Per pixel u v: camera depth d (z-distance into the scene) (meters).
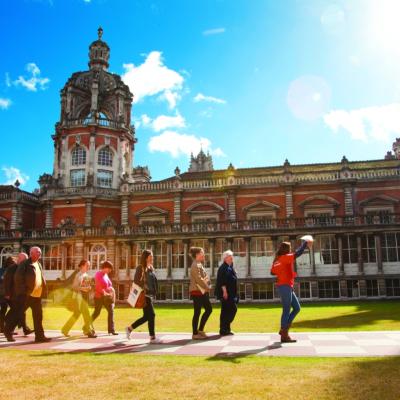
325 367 7.32
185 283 42.38
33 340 12.17
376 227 38.88
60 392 6.16
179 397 5.82
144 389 6.24
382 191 43.25
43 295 12.16
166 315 23.91
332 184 44.19
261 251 41.41
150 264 11.84
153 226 44.12
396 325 15.05
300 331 13.66
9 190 52.19
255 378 6.70
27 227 52.44
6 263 14.09
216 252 42.59
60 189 51.06
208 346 10.23
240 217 46.00
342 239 40.03
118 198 50.53
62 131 53.09
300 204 44.47
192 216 47.22
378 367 7.20
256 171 50.69
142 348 10.12
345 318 18.55
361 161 48.88
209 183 47.62
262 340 11.05
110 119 55.50
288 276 10.76
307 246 11.10
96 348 10.25
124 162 54.59
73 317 13.01
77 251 44.91
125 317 22.50
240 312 24.86
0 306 14.11
